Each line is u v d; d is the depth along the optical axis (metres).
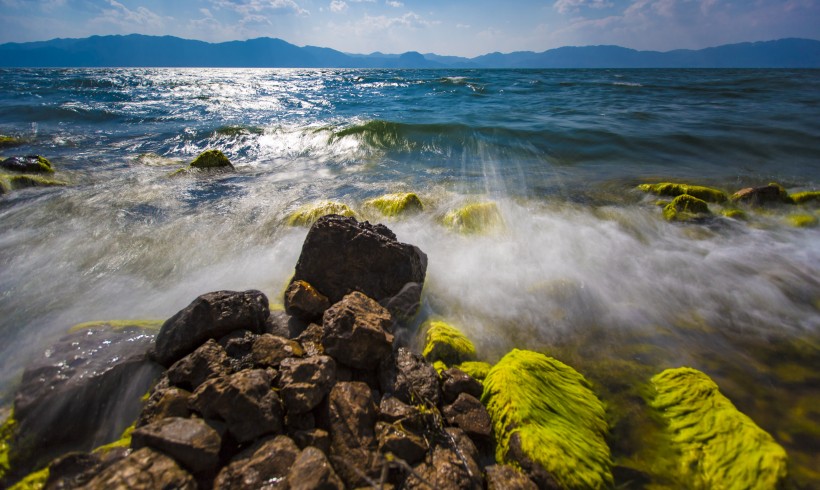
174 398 0.80
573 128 4.45
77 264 1.57
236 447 0.73
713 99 7.50
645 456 0.85
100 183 2.59
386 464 0.69
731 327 1.27
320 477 0.65
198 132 4.45
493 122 4.89
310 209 1.89
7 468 0.77
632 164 3.35
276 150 3.77
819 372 1.08
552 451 0.78
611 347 1.17
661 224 2.09
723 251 1.79
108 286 1.43
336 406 0.80
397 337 1.16
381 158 3.48
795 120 4.93
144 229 1.88
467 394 0.91
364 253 1.23
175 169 3.07
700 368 1.09
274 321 1.09
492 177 2.94
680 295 1.44
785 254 1.77
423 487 0.69
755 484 0.77
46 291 1.40
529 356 1.01
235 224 1.95
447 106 6.88
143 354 0.99
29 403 0.84
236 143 4.00
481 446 0.84
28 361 1.07
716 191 2.39
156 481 0.62
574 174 3.06
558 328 1.24
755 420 0.93
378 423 0.80
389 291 1.24
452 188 2.65
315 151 3.72
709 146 3.79
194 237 1.80
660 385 1.00
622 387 1.02
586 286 1.45
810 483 0.78
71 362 0.93
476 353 1.12
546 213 2.20
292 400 0.79
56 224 1.92
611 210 2.27
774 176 2.98
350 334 0.94
